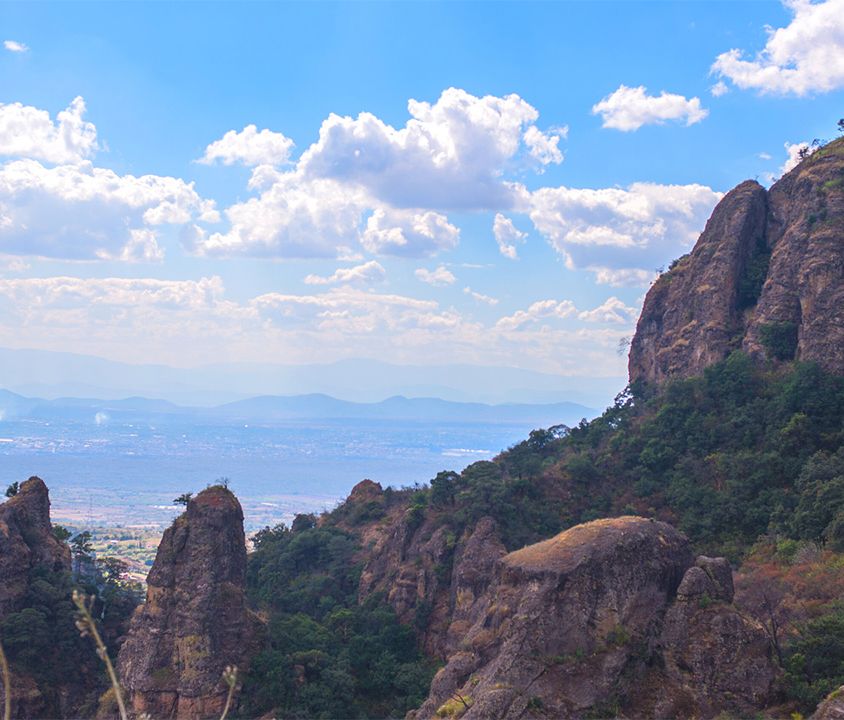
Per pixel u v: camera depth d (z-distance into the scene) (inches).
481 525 3767.2
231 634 3011.8
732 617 2069.4
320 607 4188.0
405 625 3639.3
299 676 3068.4
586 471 4377.5
